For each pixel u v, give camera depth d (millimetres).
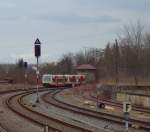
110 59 105438
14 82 95250
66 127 24984
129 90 58781
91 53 143625
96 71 117812
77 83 100875
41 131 23297
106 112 34688
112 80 92562
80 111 35500
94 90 69688
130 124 25797
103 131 23656
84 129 23266
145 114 33719
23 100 48031
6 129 24062
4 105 40188
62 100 49125
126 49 96438
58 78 93938
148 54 91125
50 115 32250
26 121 28125
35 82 98438
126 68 92750
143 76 88750
